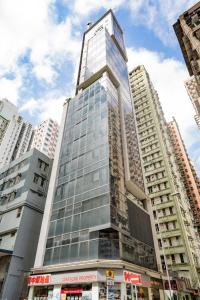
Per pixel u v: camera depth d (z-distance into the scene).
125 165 34.75
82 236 24.69
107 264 20.86
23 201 35.62
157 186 51.59
